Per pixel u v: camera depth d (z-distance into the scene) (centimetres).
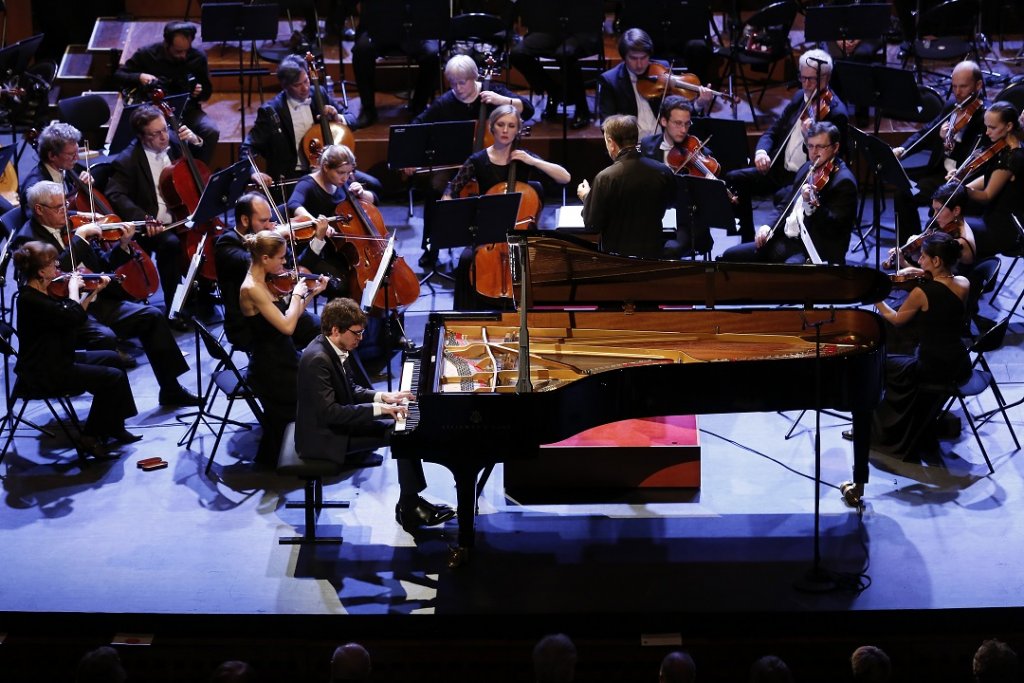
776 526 1516
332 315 1455
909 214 2148
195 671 1377
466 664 1370
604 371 1376
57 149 1928
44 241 1819
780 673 1164
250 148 2280
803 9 2542
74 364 1648
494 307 1950
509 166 1980
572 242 1477
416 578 1427
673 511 1555
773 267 1503
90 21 3256
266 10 2462
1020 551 1453
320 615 1363
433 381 1409
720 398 1398
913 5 2756
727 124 2109
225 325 1708
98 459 1683
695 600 1380
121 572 1438
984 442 1692
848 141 2250
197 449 1711
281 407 1620
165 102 2211
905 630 1363
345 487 1622
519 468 1590
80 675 1177
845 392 1410
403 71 2827
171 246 2056
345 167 1919
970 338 1750
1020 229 1858
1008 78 2489
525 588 1405
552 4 2355
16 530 1520
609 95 2375
